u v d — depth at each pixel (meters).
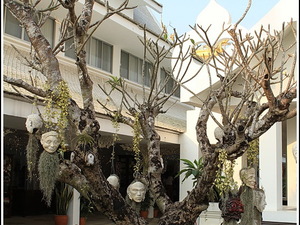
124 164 18.92
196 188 4.64
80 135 4.36
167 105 18.67
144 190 5.21
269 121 4.39
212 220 9.75
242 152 4.56
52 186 4.41
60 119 4.38
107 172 18.14
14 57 11.10
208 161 4.50
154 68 5.41
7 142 13.49
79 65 4.53
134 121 5.37
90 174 4.38
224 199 5.05
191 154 15.58
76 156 4.32
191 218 4.72
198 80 10.86
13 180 15.13
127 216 4.59
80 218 12.95
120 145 16.20
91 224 13.80
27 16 4.80
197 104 11.26
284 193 14.30
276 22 9.56
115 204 4.54
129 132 12.24
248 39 5.06
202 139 4.88
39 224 12.96
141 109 5.50
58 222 12.22
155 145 5.26
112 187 4.63
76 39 4.61
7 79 4.49
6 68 10.12
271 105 4.31
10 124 11.08
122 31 14.90
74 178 4.50
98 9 13.29
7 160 14.69
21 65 10.83
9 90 8.55
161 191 5.07
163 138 14.95
